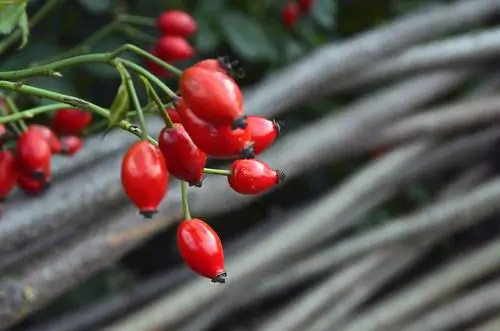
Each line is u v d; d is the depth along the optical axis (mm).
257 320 984
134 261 1015
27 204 659
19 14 556
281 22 967
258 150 532
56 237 677
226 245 844
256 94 813
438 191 1092
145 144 509
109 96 891
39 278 661
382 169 889
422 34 913
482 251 932
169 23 687
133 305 795
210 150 501
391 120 882
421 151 918
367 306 1064
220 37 871
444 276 914
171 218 720
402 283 1096
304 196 1033
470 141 960
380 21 1094
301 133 842
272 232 826
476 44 925
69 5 830
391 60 898
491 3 972
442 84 923
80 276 678
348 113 863
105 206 685
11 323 653
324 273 907
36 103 707
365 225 1008
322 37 981
